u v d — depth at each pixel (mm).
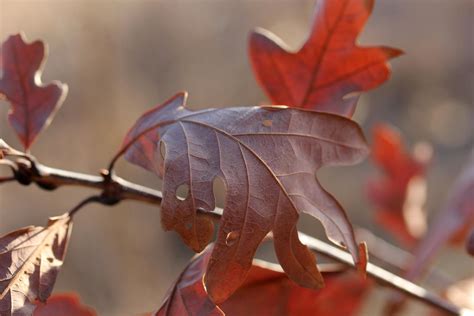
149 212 2143
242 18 2484
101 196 506
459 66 3348
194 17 2551
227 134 460
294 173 460
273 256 2059
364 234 839
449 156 2818
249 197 452
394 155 807
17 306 459
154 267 2129
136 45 2473
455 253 1742
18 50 543
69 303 541
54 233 483
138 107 2217
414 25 3438
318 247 555
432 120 3104
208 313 460
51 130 2074
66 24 2107
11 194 2107
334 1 540
